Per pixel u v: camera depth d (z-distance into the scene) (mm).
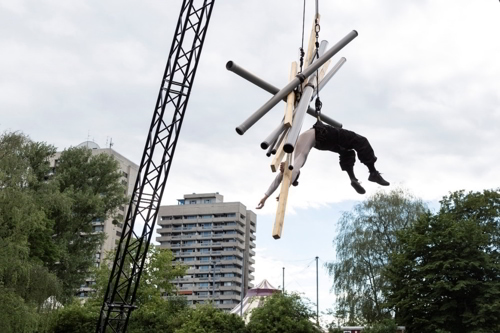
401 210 44188
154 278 47125
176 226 147375
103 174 51719
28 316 29000
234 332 33688
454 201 41438
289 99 6484
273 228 5562
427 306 33969
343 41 6953
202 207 146625
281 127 6039
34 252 42094
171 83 22156
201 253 143500
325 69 7355
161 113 22344
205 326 34250
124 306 23656
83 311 38531
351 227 44875
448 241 34406
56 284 32938
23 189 33344
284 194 5828
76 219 47875
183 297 47031
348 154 6965
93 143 94625
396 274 36281
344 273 43219
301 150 6520
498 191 40875
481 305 32062
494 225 39594
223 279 139875
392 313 41031
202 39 22109
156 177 23031
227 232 144250
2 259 28922
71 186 48250
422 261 35781
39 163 47000
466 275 33906
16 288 30641
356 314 41688
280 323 32812
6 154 32531
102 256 89812
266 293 44500
